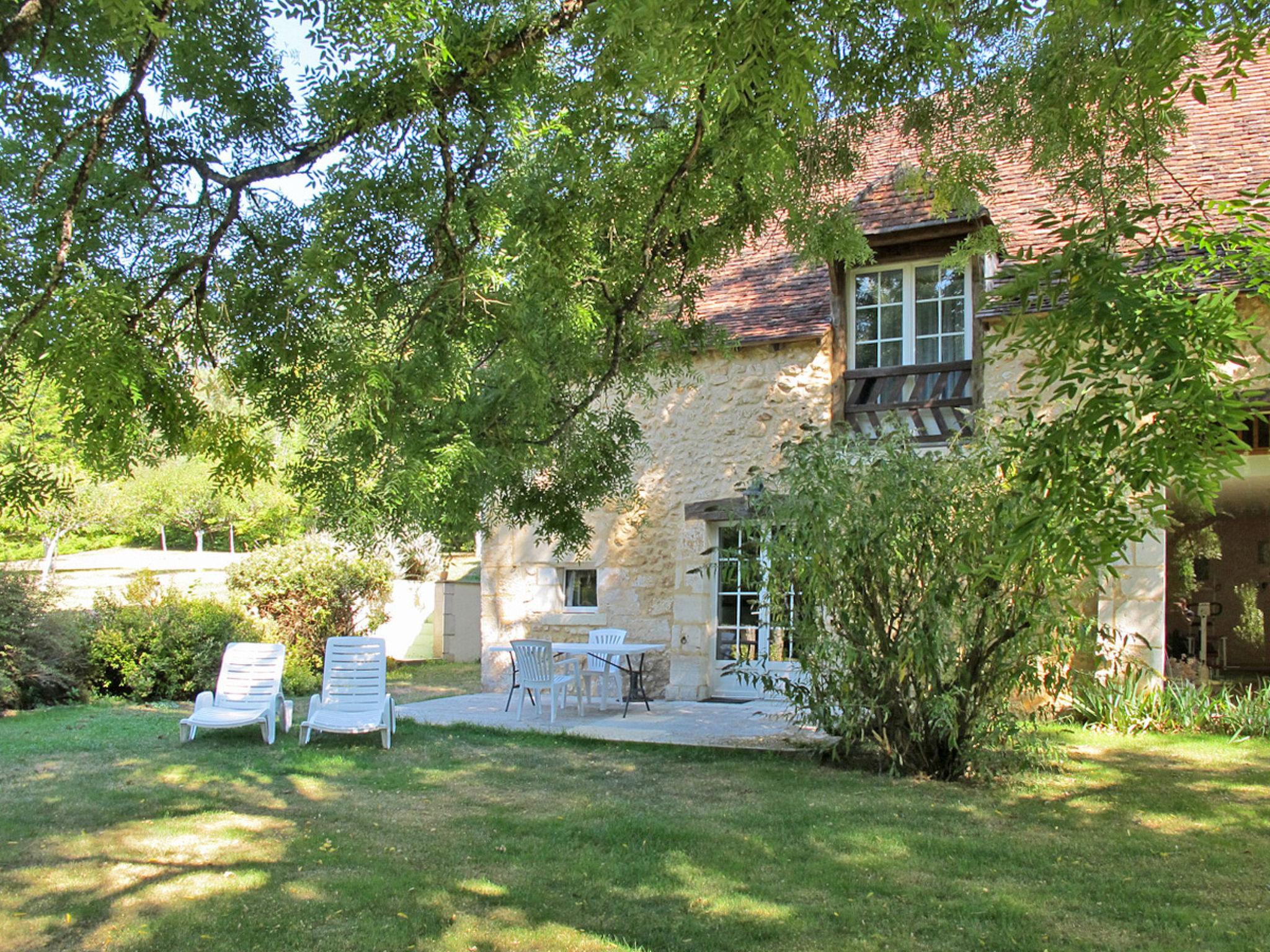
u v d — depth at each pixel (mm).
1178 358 2604
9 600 10469
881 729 7086
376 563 15133
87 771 6996
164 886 4531
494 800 6223
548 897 4410
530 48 4980
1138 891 4426
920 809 5938
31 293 3734
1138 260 2941
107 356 3293
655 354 7695
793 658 7445
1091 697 8695
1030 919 4109
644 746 8156
